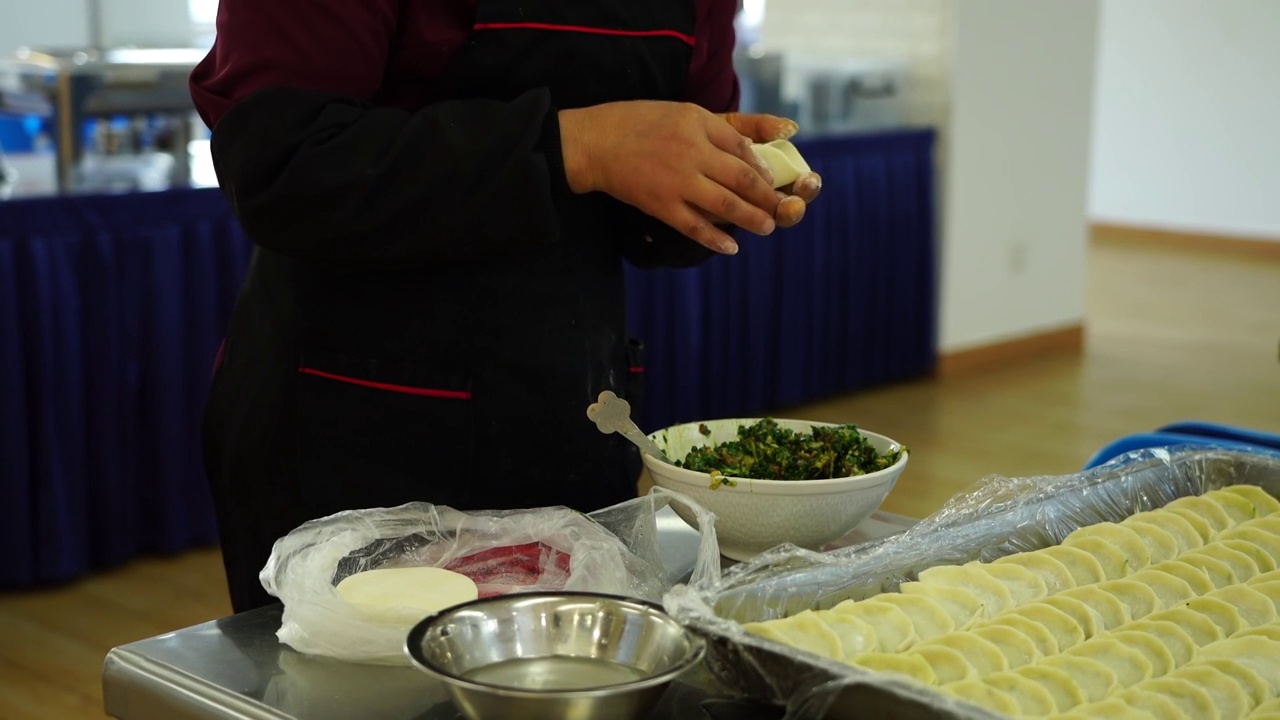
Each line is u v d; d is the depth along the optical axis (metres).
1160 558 0.99
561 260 1.11
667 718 0.74
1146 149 7.73
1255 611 0.91
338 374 1.08
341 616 0.79
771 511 0.94
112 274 2.61
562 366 1.10
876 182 4.30
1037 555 0.94
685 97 1.25
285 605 0.82
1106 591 0.91
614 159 0.94
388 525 0.93
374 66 0.99
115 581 2.69
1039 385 4.52
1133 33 7.66
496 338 1.08
